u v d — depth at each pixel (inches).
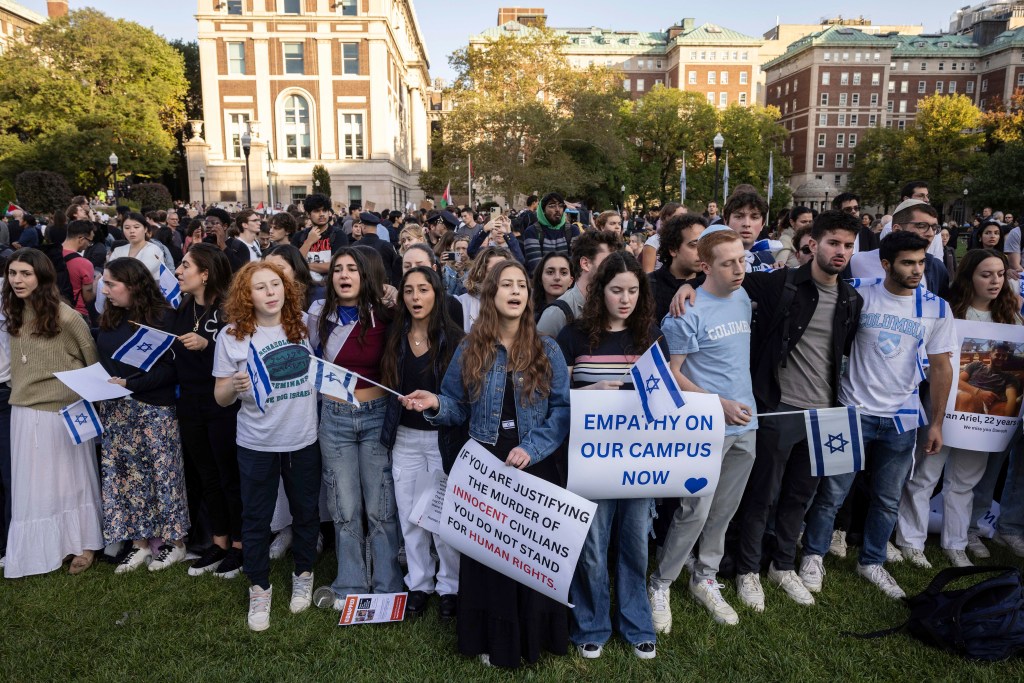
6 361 157.2
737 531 160.4
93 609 140.6
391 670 121.7
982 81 3277.6
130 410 154.6
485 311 120.9
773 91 3494.1
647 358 119.3
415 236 279.3
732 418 125.6
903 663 124.4
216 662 124.0
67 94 1459.2
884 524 151.6
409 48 2279.8
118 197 1148.5
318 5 1546.5
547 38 1587.1
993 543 179.2
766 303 141.3
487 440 121.6
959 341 161.2
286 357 134.6
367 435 139.9
